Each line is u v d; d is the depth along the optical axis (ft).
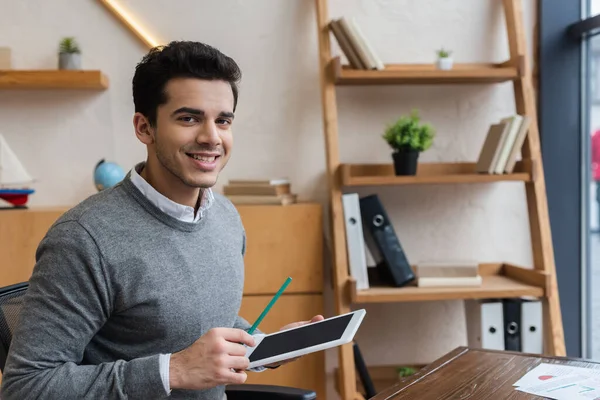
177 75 3.93
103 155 8.02
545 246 7.65
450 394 4.03
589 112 8.48
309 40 8.23
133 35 8.00
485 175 7.50
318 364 7.43
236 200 7.60
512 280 8.00
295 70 8.24
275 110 8.25
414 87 8.39
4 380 3.68
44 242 3.86
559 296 8.63
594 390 3.97
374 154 8.38
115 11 7.89
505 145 7.50
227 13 8.13
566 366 4.52
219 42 8.14
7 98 7.90
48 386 3.56
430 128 7.68
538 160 7.68
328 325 4.07
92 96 7.98
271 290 7.44
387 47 8.32
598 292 8.48
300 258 7.46
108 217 3.99
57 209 7.27
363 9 8.27
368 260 8.55
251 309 7.43
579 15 8.41
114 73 8.00
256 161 8.25
